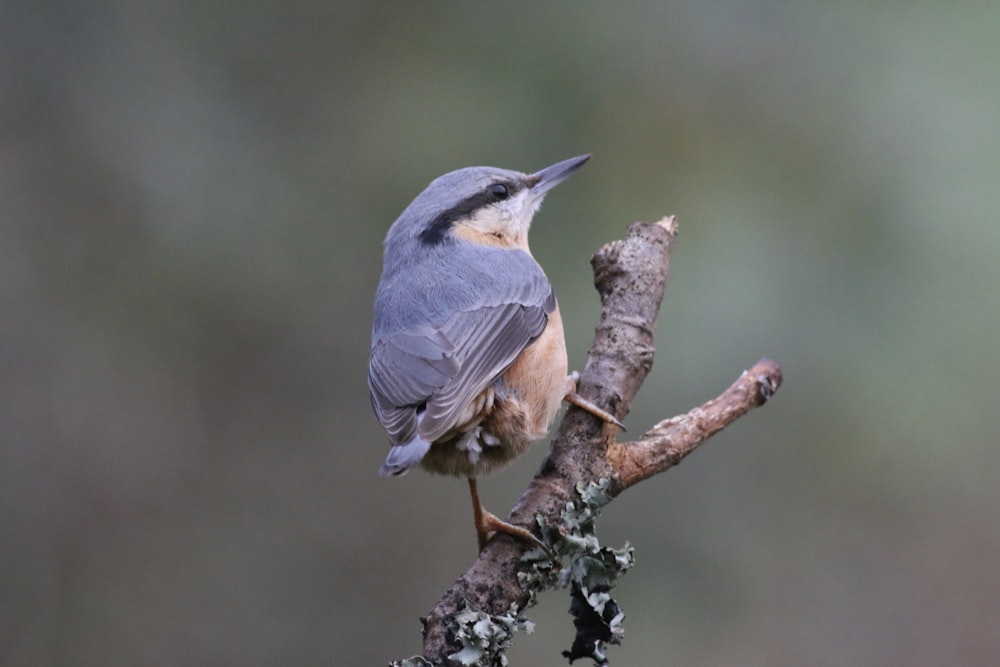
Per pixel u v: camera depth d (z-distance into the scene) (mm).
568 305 11125
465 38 11969
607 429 5930
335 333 12688
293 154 12312
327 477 12727
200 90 12211
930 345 10922
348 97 12367
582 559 5672
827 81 11523
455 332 6652
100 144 11984
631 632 11281
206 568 12266
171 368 12352
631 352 6133
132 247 12086
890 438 11289
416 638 12469
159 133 12062
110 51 12078
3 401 11852
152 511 12234
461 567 12727
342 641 12367
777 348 10758
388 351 6621
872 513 11875
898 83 11391
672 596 11375
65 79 11977
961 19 11477
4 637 11547
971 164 11055
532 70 11680
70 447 12023
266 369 12625
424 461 6422
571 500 5770
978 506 11773
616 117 11547
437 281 6984
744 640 11406
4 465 11789
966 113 11188
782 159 11344
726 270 10867
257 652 12148
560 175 8250
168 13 12242
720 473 11695
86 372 12117
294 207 12281
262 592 12328
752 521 11625
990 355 10914
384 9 12344
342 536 12625
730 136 11453
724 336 10664
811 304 10922
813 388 11203
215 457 12484
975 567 11891
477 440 6406
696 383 10648
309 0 12438
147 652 11914
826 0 11711
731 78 11586
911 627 11820
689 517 11586
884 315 10922
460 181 7910
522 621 5465
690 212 11219
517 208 8016
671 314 10766
